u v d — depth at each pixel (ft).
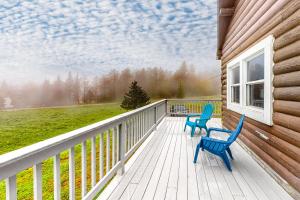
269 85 11.26
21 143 99.25
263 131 12.49
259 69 13.76
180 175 11.28
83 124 141.38
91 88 177.78
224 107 24.97
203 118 22.34
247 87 16.28
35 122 144.97
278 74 10.52
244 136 16.51
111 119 9.78
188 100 37.83
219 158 14.12
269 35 11.43
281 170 10.13
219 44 25.34
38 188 5.12
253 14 14.15
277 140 10.59
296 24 8.70
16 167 4.36
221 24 22.18
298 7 8.55
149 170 11.98
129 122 13.08
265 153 12.18
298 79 8.57
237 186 10.00
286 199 8.80
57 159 5.94
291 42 9.12
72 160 6.66
